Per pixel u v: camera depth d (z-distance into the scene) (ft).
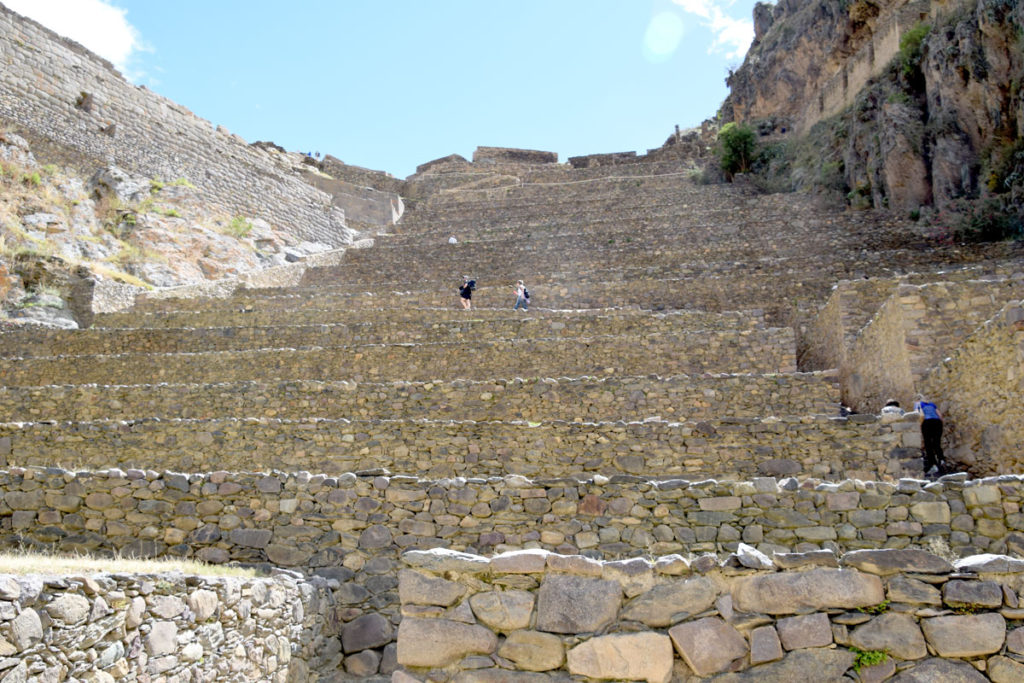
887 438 36.19
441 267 102.94
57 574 16.42
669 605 15.11
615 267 95.86
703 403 46.47
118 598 16.78
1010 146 82.89
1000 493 23.48
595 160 192.03
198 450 40.34
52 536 27.78
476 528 26.99
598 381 47.70
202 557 27.07
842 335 54.03
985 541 23.24
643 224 113.91
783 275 77.30
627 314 64.23
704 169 158.40
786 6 176.96
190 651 18.22
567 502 26.99
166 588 18.06
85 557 25.45
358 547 26.86
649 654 14.70
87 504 28.17
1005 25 84.02
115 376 62.34
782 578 14.94
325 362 60.49
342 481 27.86
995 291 43.09
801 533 24.95
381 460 39.32
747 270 85.61
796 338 65.67
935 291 43.88
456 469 38.75
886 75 110.11
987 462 34.32
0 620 14.24
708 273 86.17
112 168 110.22
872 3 136.98
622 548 26.03
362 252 113.91
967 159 90.07
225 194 123.44
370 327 66.03
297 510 27.55
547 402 47.75
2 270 75.15
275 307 82.07
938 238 85.56
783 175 134.51
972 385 36.22
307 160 176.76
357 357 60.29
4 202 89.10
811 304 67.62
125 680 16.57
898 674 14.01
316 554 26.81
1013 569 14.33
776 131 156.97
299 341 66.74
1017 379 31.91
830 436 36.68
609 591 15.44
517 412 47.83
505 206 142.92
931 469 35.55
